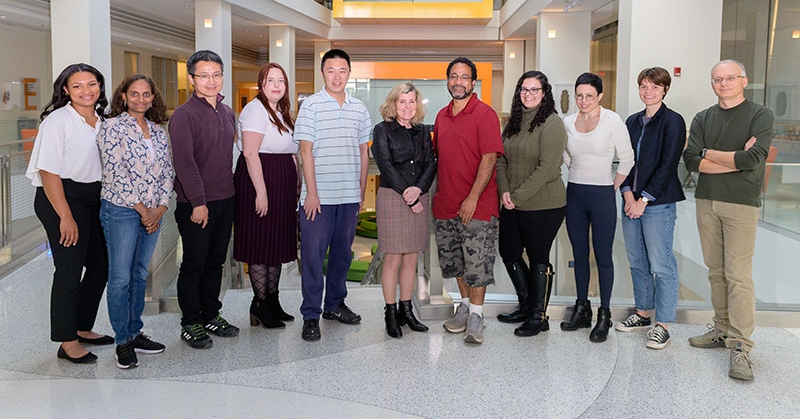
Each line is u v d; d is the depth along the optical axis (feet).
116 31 50.08
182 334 13.41
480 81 62.13
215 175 13.01
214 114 12.92
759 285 15.33
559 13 47.91
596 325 13.94
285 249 13.93
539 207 13.61
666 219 13.52
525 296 14.75
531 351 13.07
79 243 11.96
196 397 10.77
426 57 78.69
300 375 11.72
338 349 13.05
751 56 36.76
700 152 13.00
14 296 16.74
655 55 28.35
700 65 28.30
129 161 11.74
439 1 61.67
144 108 12.10
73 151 11.63
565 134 13.33
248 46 78.23
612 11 47.24
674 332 14.53
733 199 12.33
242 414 10.16
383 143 13.20
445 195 13.62
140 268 12.73
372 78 59.98
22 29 49.16
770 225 15.20
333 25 67.05
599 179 13.70
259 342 13.47
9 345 13.15
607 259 13.89
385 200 13.39
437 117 14.02
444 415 10.19
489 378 11.65
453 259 14.10
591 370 12.08
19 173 21.01
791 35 33.65
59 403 10.50
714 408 10.59
